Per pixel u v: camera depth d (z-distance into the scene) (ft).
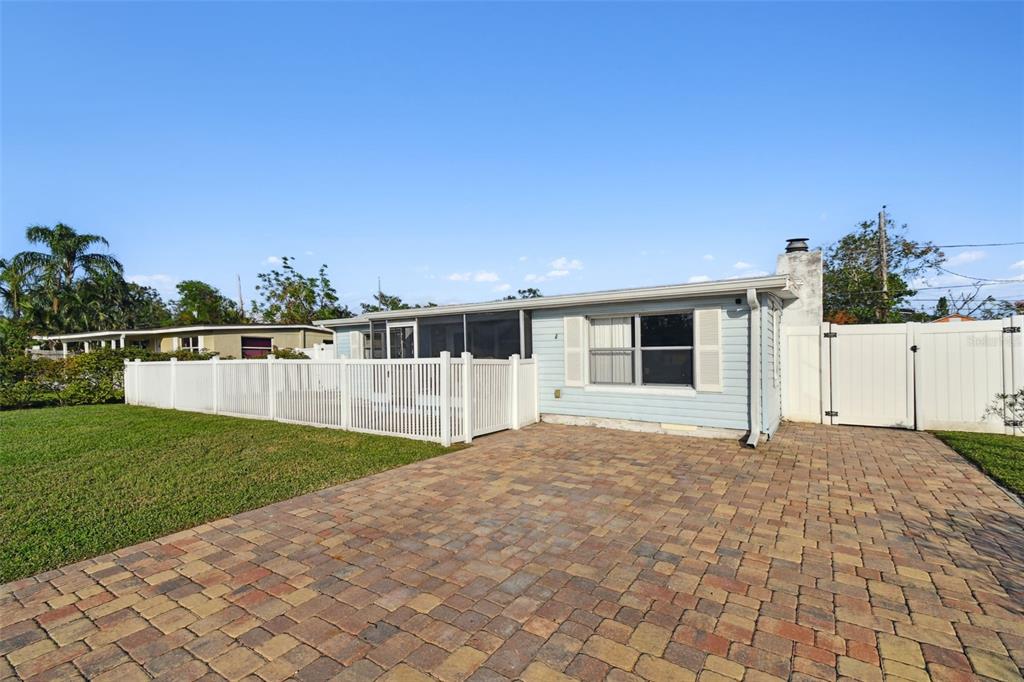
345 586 10.55
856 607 9.60
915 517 14.65
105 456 23.04
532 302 32.50
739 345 26.37
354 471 20.18
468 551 12.34
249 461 21.95
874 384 30.50
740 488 17.75
